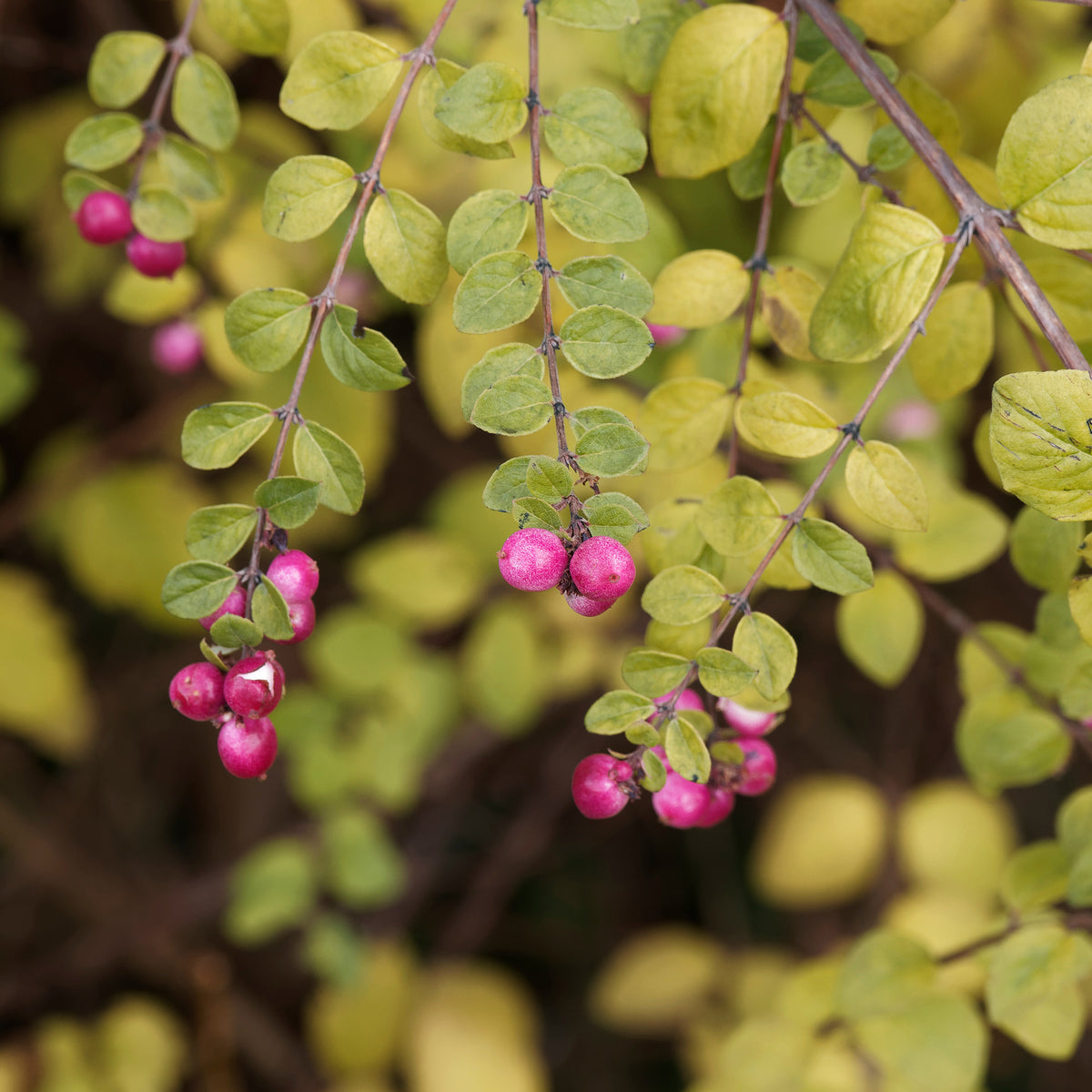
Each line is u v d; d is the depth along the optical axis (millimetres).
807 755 859
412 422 771
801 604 775
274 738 435
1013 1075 838
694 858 938
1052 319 434
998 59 574
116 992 881
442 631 764
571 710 851
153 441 734
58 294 710
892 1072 509
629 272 435
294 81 448
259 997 896
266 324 442
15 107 706
